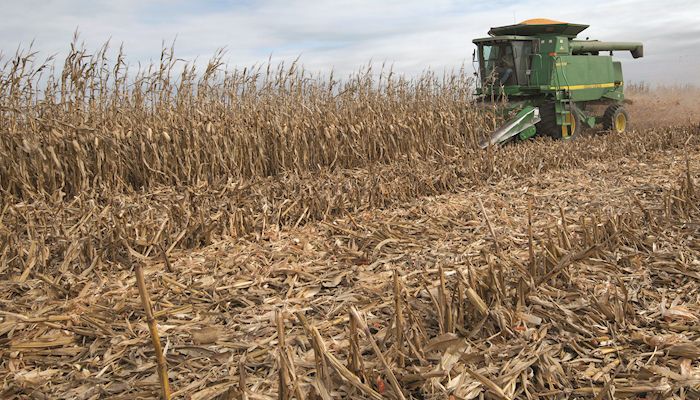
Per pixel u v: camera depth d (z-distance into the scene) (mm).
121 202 7145
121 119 9359
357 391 2625
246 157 9930
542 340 3219
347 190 7207
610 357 3102
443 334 3049
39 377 3148
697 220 5227
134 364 3223
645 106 21469
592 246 4121
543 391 2803
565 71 14234
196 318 3828
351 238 5473
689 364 2947
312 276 4520
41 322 3656
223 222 5836
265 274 4578
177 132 9297
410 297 3803
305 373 2924
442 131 12125
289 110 10750
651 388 2713
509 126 12477
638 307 3666
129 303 4039
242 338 3494
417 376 2729
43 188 8297
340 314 3768
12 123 8422
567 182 8211
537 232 5441
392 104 12219
